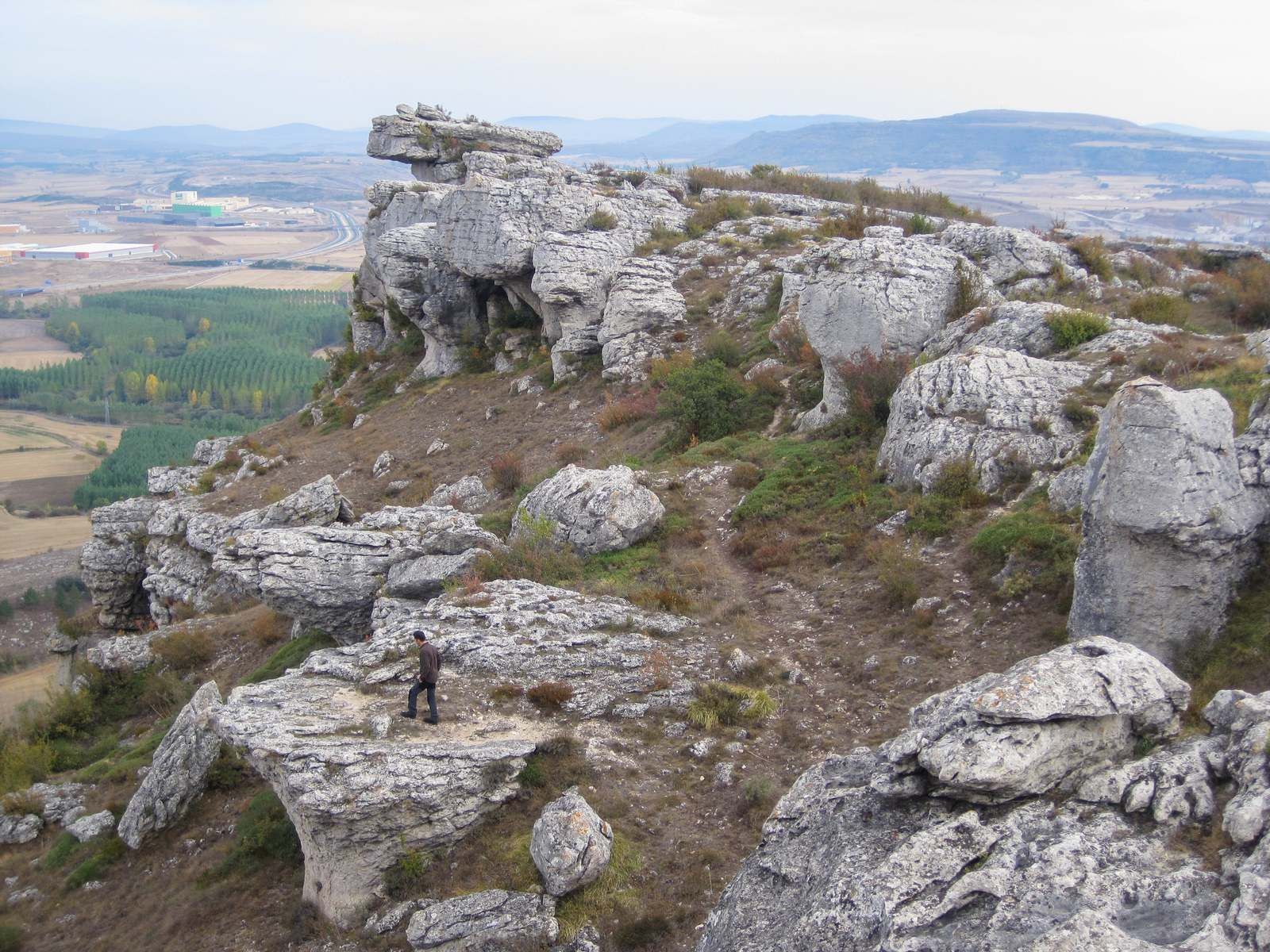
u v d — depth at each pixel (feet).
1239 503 45.03
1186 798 31.58
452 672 59.77
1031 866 30.37
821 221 169.58
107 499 360.89
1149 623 45.83
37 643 235.81
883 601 62.59
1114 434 46.52
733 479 88.53
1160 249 140.26
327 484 123.13
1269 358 65.57
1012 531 61.16
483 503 113.70
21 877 67.92
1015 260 112.27
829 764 40.88
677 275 149.07
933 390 76.64
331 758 47.42
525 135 216.13
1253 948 25.09
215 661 107.55
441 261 169.27
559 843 43.42
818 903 32.65
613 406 121.90
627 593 71.41
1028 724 33.94
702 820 46.91
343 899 47.78
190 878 59.52
